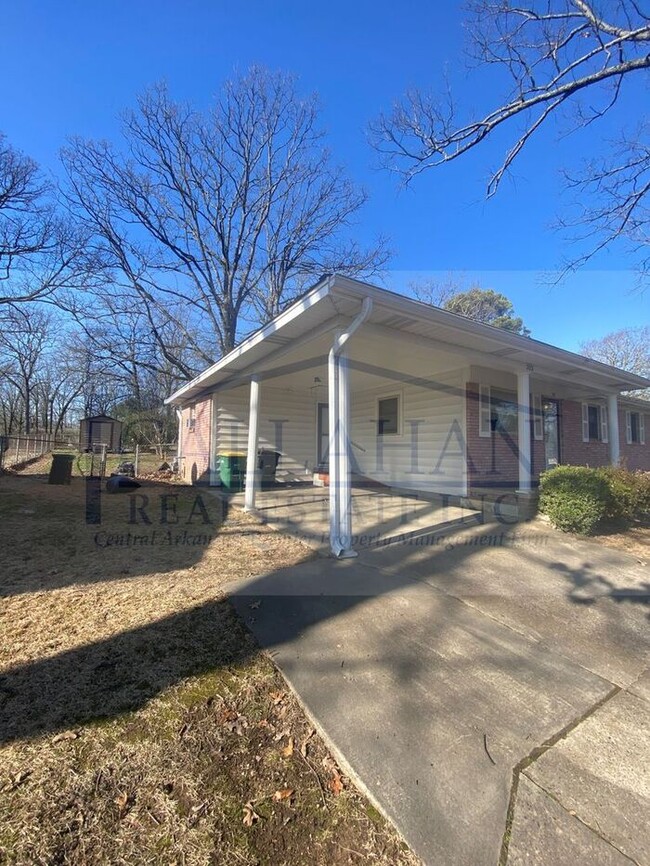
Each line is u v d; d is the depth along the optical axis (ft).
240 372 27.25
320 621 10.17
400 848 4.82
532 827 5.05
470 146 14.42
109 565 13.67
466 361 23.67
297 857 4.71
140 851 4.71
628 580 13.28
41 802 5.20
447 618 10.44
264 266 65.57
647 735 6.59
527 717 6.96
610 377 27.09
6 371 102.01
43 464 53.36
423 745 6.32
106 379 66.59
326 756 6.14
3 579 12.14
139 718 6.73
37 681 7.54
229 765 5.94
